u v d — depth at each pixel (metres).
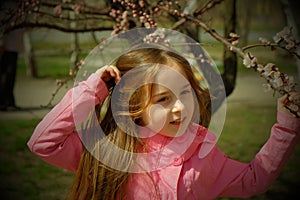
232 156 4.55
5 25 2.83
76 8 2.77
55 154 1.56
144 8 2.58
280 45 2.01
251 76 7.94
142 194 1.55
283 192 3.83
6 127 5.27
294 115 1.55
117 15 2.62
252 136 5.20
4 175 4.26
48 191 3.92
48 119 1.56
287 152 1.56
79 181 1.60
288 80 1.75
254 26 9.28
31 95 6.36
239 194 1.61
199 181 1.57
